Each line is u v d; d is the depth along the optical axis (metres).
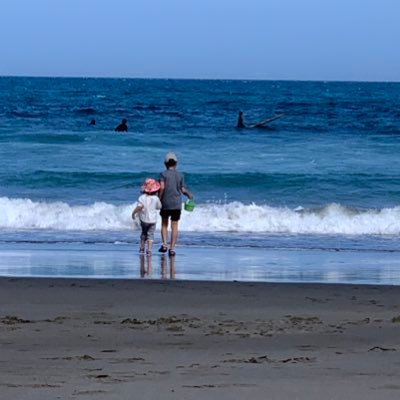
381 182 65.44
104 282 28.61
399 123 140.88
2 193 60.03
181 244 41.69
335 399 13.02
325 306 24.56
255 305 24.55
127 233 45.81
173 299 25.41
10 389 13.61
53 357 16.83
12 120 140.50
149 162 78.06
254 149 90.62
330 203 57.62
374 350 17.81
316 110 181.75
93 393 13.34
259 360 16.58
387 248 41.69
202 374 15.09
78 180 64.50
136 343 18.56
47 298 25.39
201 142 97.00
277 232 47.56
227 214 49.47
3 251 38.16
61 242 41.75
